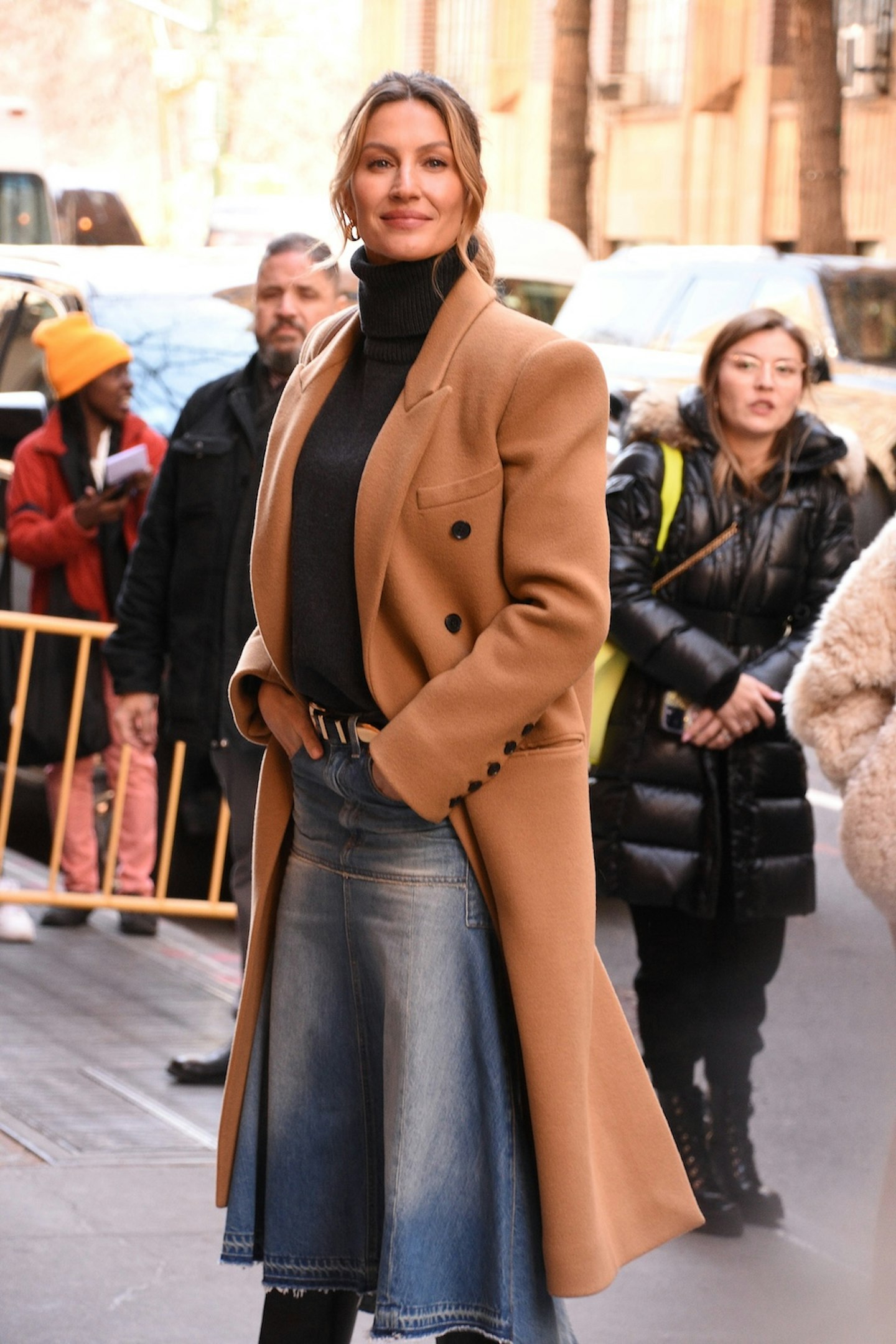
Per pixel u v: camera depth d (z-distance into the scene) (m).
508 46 38.19
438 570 3.19
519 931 3.22
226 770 5.77
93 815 7.87
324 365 3.36
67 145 49.91
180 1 44.44
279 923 3.46
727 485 5.13
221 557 5.74
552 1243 3.21
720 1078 5.24
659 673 5.04
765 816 5.13
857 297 14.96
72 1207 4.85
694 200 33.03
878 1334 4.27
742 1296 4.66
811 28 22.92
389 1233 3.21
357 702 3.27
